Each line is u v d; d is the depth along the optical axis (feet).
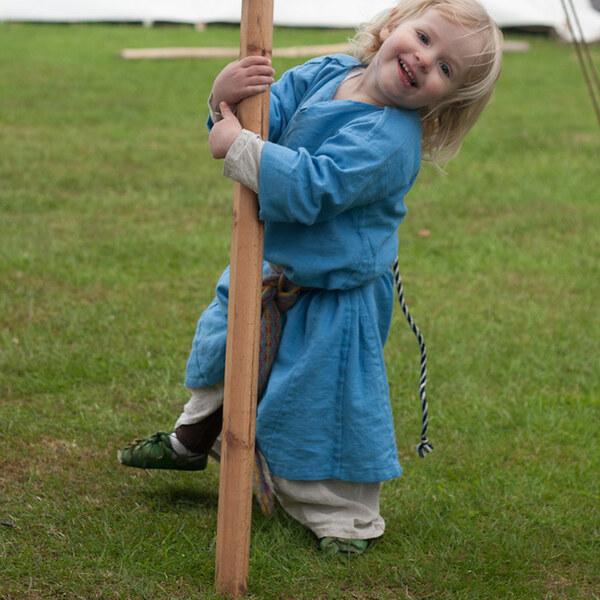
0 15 74.13
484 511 12.32
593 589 10.77
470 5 10.16
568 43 73.15
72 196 28.04
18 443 13.25
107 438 13.65
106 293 19.85
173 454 11.85
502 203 30.01
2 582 10.01
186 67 56.39
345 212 10.41
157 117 41.83
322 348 10.66
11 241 22.88
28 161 31.71
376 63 10.41
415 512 12.19
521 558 11.19
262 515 11.82
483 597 10.44
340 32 74.33
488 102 10.70
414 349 17.85
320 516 11.17
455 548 11.39
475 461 13.71
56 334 17.37
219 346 11.01
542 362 17.58
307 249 10.41
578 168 35.47
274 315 10.89
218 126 9.43
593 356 18.06
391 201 10.52
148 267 21.81
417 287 21.74
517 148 38.78
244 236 9.41
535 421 15.08
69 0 75.51
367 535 11.19
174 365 16.34
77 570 10.27
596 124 44.29
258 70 9.36
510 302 20.97
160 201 28.07
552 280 22.62
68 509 11.57
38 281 20.22
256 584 10.26
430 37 10.04
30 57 56.95
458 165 35.47
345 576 10.64
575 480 13.28
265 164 9.28
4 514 11.35
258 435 10.94
